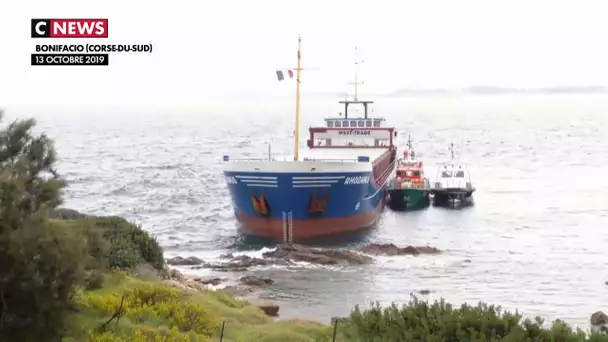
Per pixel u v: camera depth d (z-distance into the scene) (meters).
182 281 33.88
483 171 112.88
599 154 142.25
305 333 24.56
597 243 55.09
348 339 20.61
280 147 169.12
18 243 15.74
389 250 50.31
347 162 55.88
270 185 55.03
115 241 31.61
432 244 54.91
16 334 16.09
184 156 143.62
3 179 16.55
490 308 20.58
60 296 16.39
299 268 45.31
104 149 163.62
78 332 18.86
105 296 22.69
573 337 18.91
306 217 56.00
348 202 57.47
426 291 40.03
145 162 128.75
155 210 73.06
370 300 38.16
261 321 26.59
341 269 45.16
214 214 70.06
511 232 60.44
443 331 19.06
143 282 26.95
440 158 138.38
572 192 86.00
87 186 91.56
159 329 20.98
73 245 16.67
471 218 67.94
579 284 42.31
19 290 15.87
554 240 56.59
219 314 26.12
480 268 46.22
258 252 50.09
